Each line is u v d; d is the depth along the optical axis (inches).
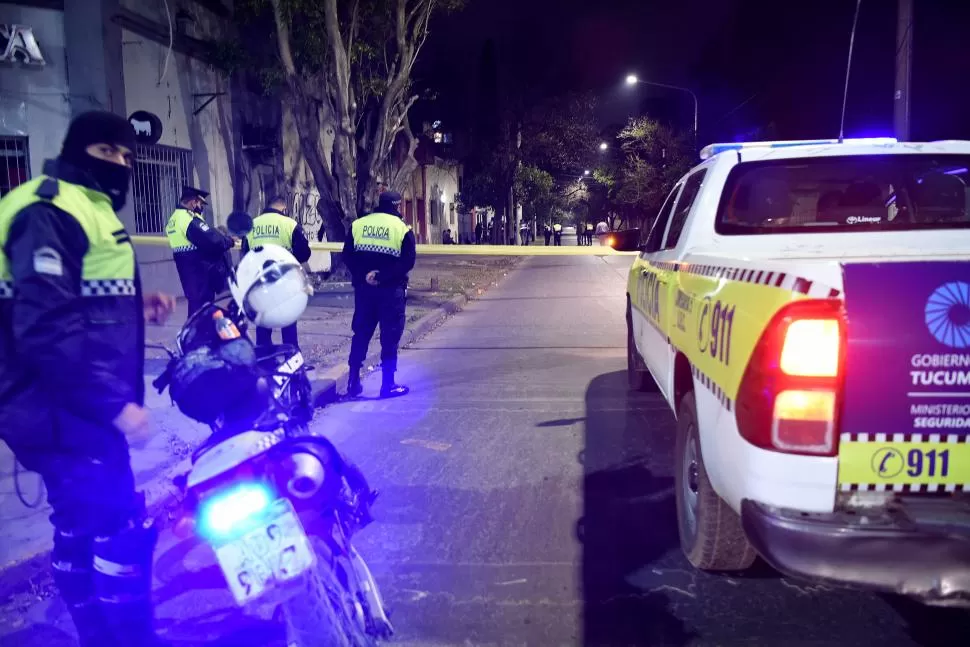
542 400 286.2
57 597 143.0
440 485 199.3
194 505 102.2
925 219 186.7
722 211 176.6
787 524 102.7
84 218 102.2
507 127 1429.6
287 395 124.6
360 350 289.3
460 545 163.6
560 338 427.5
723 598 140.0
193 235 337.4
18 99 470.3
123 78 507.2
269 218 318.3
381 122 633.6
